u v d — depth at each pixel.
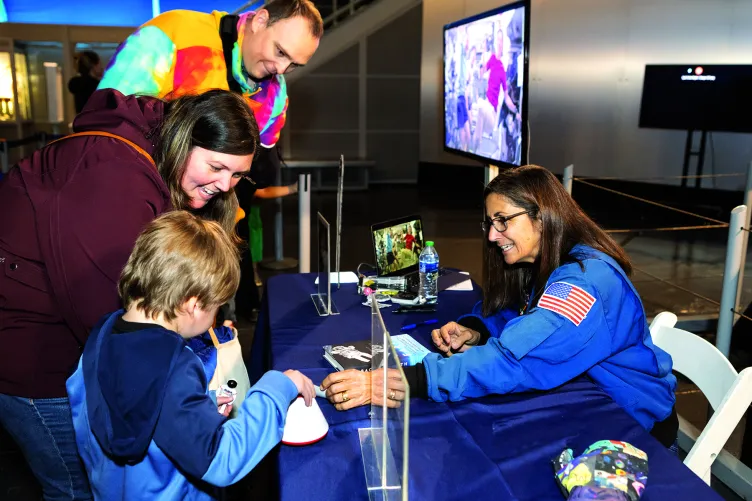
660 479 1.23
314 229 6.65
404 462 0.96
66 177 1.33
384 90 9.19
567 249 1.68
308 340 1.97
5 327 1.37
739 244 2.94
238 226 3.58
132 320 1.18
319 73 8.96
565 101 7.79
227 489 2.04
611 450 1.23
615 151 7.77
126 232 1.32
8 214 1.34
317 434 1.38
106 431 1.14
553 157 7.97
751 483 2.25
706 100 6.99
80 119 1.43
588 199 7.97
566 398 1.56
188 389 1.13
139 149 1.39
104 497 1.25
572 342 1.54
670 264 5.33
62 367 1.40
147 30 2.14
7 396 1.41
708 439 1.56
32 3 8.22
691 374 1.81
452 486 1.23
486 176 3.16
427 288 2.35
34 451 1.46
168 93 2.19
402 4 8.93
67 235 1.29
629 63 7.48
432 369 1.55
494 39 2.89
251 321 3.93
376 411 1.26
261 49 2.19
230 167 1.42
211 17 2.27
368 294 2.36
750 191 3.39
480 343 1.94
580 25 7.54
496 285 1.95
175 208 1.45
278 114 2.67
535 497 1.20
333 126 9.18
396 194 8.66
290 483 1.25
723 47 7.12
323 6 9.69
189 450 1.10
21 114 8.21
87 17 8.39
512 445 1.37
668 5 7.20
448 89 3.73
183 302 1.16
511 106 2.71
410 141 9.43
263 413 1.23
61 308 1.32
